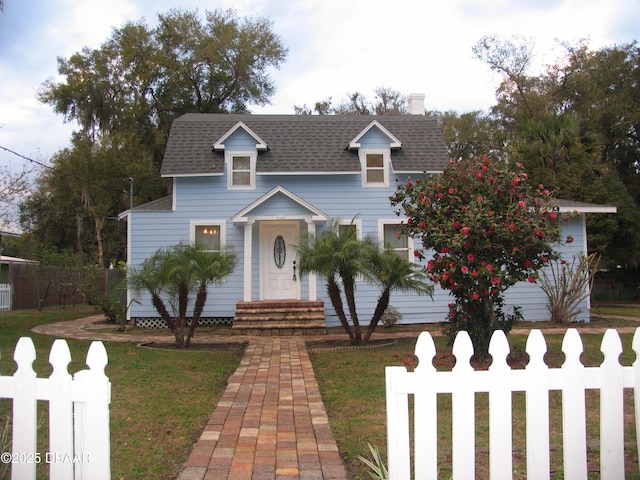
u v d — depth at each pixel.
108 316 16.62
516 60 31.62
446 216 8.34
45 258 22.03
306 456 4.38
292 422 5.41
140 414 5.80
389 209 16.70
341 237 11.66
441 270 8.41
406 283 11.36
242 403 6.27
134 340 12.59
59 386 3.18
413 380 3.18
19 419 3.21
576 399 3.30
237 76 34.44
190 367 8.81
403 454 3.14
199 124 17.94
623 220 24.81
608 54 32.06
